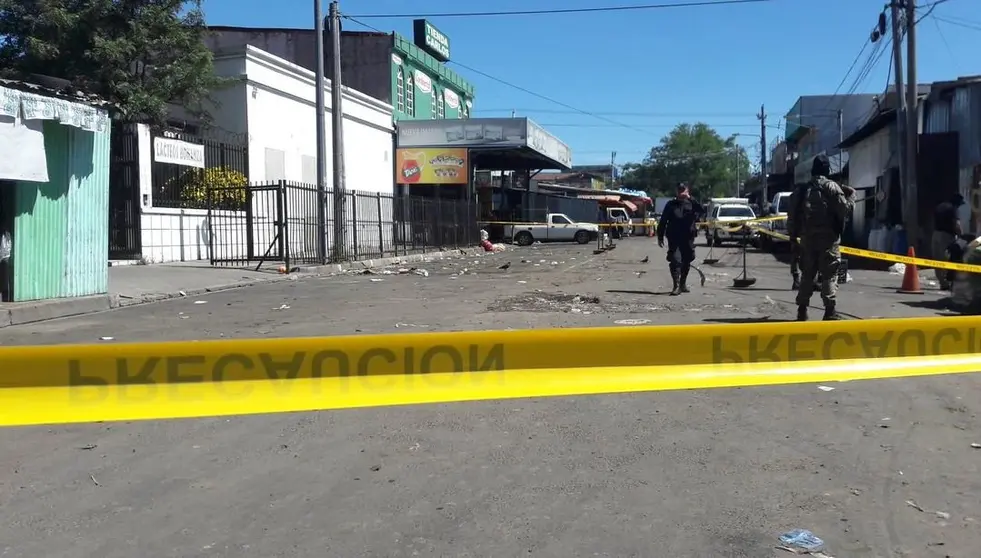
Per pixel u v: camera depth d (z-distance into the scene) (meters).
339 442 4.89
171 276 15.19
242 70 22.17
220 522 3.73
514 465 4.47
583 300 11.72
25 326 9.58
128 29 19.02
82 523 3.72
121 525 3.70
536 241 38.56
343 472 4.37
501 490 4.10
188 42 20.12
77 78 18.14
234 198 20.55
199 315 10.55
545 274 17.55
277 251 21.67
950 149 19.20
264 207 22.22
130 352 4.33
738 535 3.57
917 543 3.49
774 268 18.64
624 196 61.41
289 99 24.81
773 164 69.25
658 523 3.70
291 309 11.14
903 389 6.12
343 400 4.50
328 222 20.03
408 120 33.72
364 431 5.11
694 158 94.31
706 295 12.40
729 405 5.70
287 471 4.39
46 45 17.58
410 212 25.22
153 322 9.88
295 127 25.22
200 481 4.26
